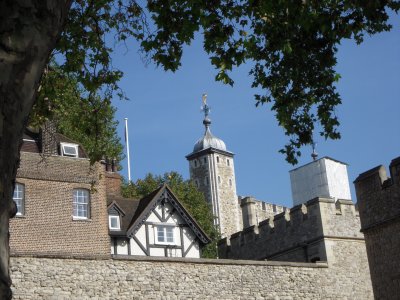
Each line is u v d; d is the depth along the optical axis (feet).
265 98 39.01
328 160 168.45
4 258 12.03
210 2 34.91
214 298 78.07
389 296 69.00
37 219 81.35
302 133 38.78
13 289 65.82
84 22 35.12
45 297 67.46
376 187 71.97
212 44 35.60
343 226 97.40
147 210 98.02
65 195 84.84
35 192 82.48
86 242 84.02
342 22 35.91
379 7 35.78
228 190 243.81
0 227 11.97
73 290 69.46
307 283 88.12
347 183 170.81
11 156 12.39
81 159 88.12
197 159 249.96
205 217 147.13
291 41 37.42
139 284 73.77
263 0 34.63
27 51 12.73
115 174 108.68
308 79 38.06
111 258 72.95
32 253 68.28
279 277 85.15
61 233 82.58
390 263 69.36
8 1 12.59
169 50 35.86
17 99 12.54
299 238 99.60
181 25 35.04
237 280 80.84
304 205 100.07
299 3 34.71
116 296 71.87
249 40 35.68
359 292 93.66
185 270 77.41
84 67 36.37
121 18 36.83
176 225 100.58
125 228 96.78
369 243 72.38
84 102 38.96
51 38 13.39
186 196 148.97
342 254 95.14
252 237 109.70
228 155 250.98
